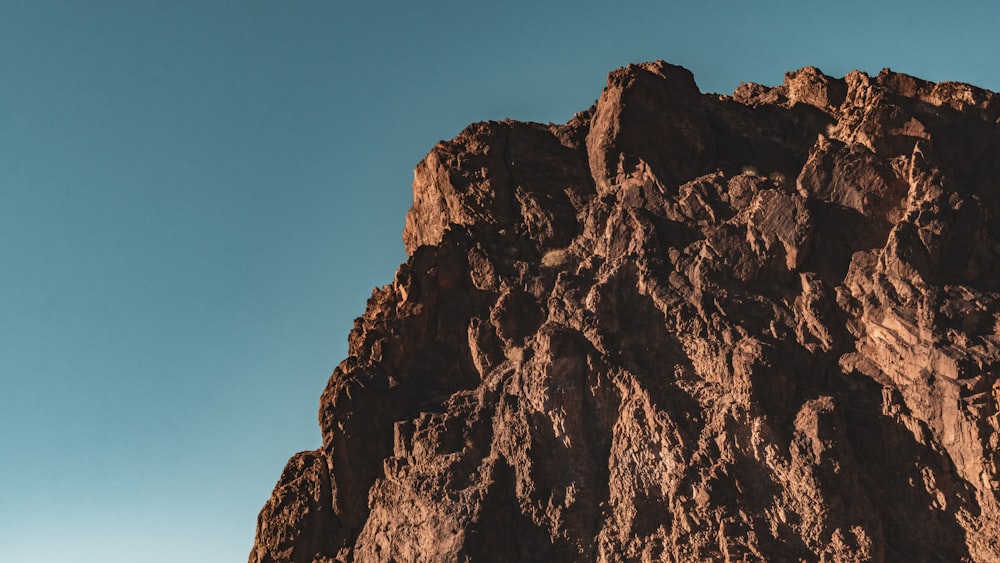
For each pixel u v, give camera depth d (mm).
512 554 40000
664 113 48188
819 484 39125
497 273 46031
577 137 49969
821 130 49000
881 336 42188
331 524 42906
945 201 44469
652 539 39375
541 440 41562
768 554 38281
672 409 41250
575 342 42938
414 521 41031
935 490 39250
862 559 38000
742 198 46156
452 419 42781
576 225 47250
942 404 40219
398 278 46250
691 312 43250
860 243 44750
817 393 41531
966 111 48188
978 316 41906
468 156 49219
